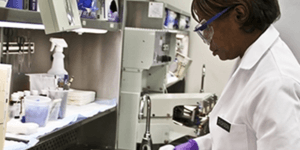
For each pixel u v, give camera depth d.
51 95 1.99
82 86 2.79
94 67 2.75
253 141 1.12
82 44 2.76
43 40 2.50
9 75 1.17
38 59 2.47
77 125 2.06
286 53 1.11
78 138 2.86
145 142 2.28
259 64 1.10
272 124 0.98
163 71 3.22
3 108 1.14
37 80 2.12
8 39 2.12
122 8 2.62
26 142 1.58
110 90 2.72
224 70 4.54
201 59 4.64
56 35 2.65
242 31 1.12
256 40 1.13
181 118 2.98
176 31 3.64
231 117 1.17
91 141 2.82
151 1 2.83
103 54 2.72
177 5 4.61
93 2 2.16
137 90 2.76
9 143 1.55
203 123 2.89
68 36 2.78
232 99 1.21
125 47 2.76
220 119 1.22
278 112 0.97
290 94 0.99
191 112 2.98
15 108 1.89
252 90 1.08
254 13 1.05
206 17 1.17
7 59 2.13
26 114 1.81
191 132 2.79
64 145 2.65
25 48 2.31
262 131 1.01
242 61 1.15
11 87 2.19
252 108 1.06
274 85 1.00
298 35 1.52
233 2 1.07
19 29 2.23
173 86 4.62
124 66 2.77
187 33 4.44
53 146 2.48
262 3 1.05
